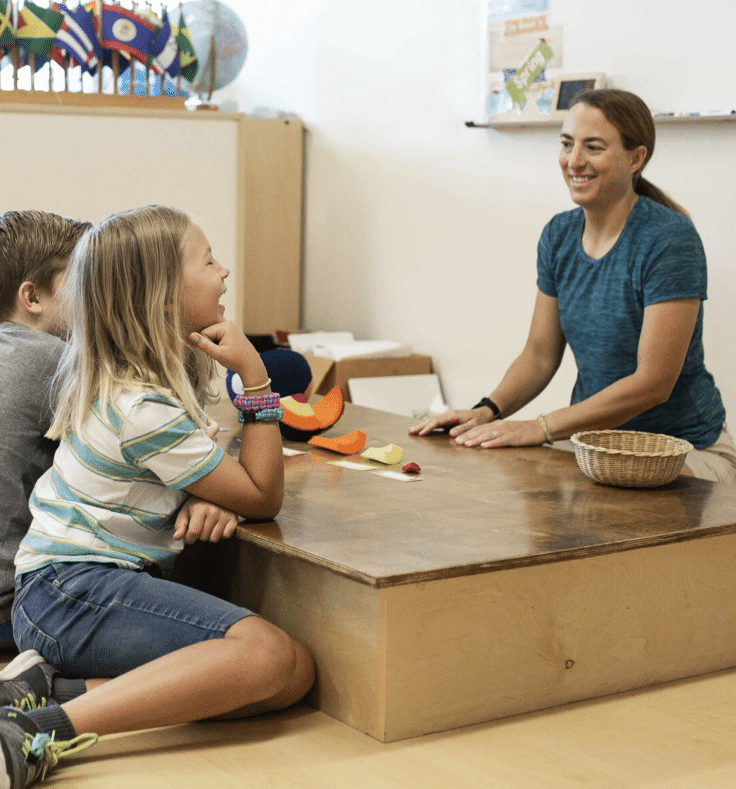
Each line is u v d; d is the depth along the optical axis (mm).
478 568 1524
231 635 1515
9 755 1327
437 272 4211
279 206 4855
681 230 2350
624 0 3318
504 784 1392
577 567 1649
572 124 2383
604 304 2447
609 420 2350
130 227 1624
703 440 2494
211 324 1728
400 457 2207
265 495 1684
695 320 2355
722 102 3070
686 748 1516
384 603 1475
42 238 1841
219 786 1379
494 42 3768
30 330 1843
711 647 1824
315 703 1632
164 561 1683
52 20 3295
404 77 4277
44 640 1603
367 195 4555
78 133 3369
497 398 2617
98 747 1499
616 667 1716
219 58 3979
